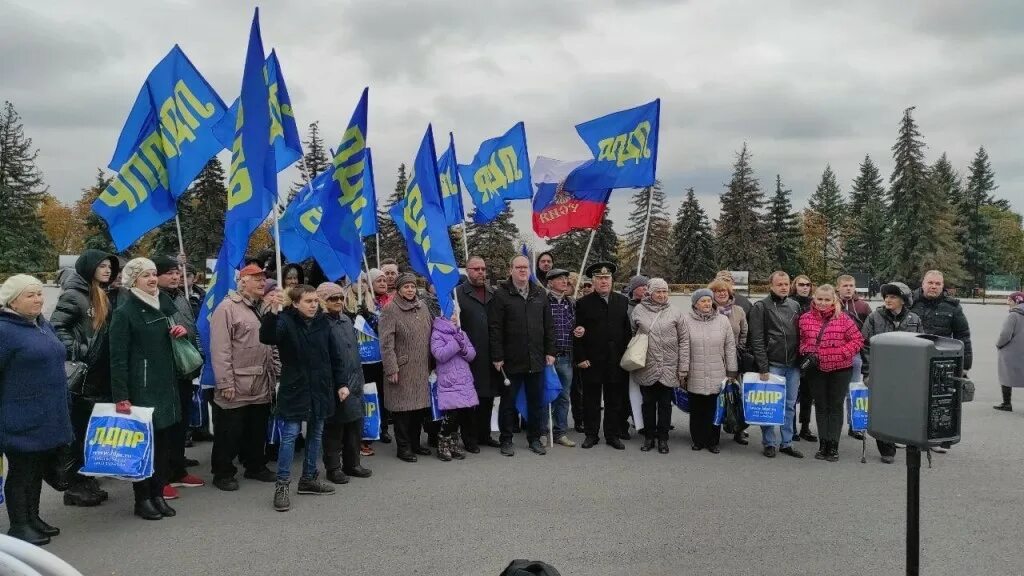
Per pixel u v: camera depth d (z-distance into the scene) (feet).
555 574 10.49
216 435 20.29
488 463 23.40
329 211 24.98
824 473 22.35
